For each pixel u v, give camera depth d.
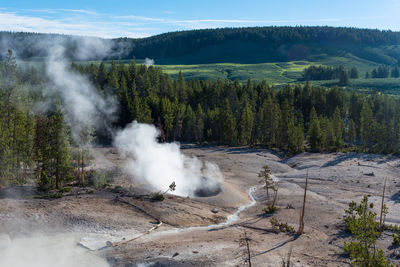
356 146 96.94
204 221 32.53
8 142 40.38
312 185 52.47
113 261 21.86
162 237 26.77
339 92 126.12
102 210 31.17
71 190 38.91
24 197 34.31
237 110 110.06
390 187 51.03
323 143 88.00
